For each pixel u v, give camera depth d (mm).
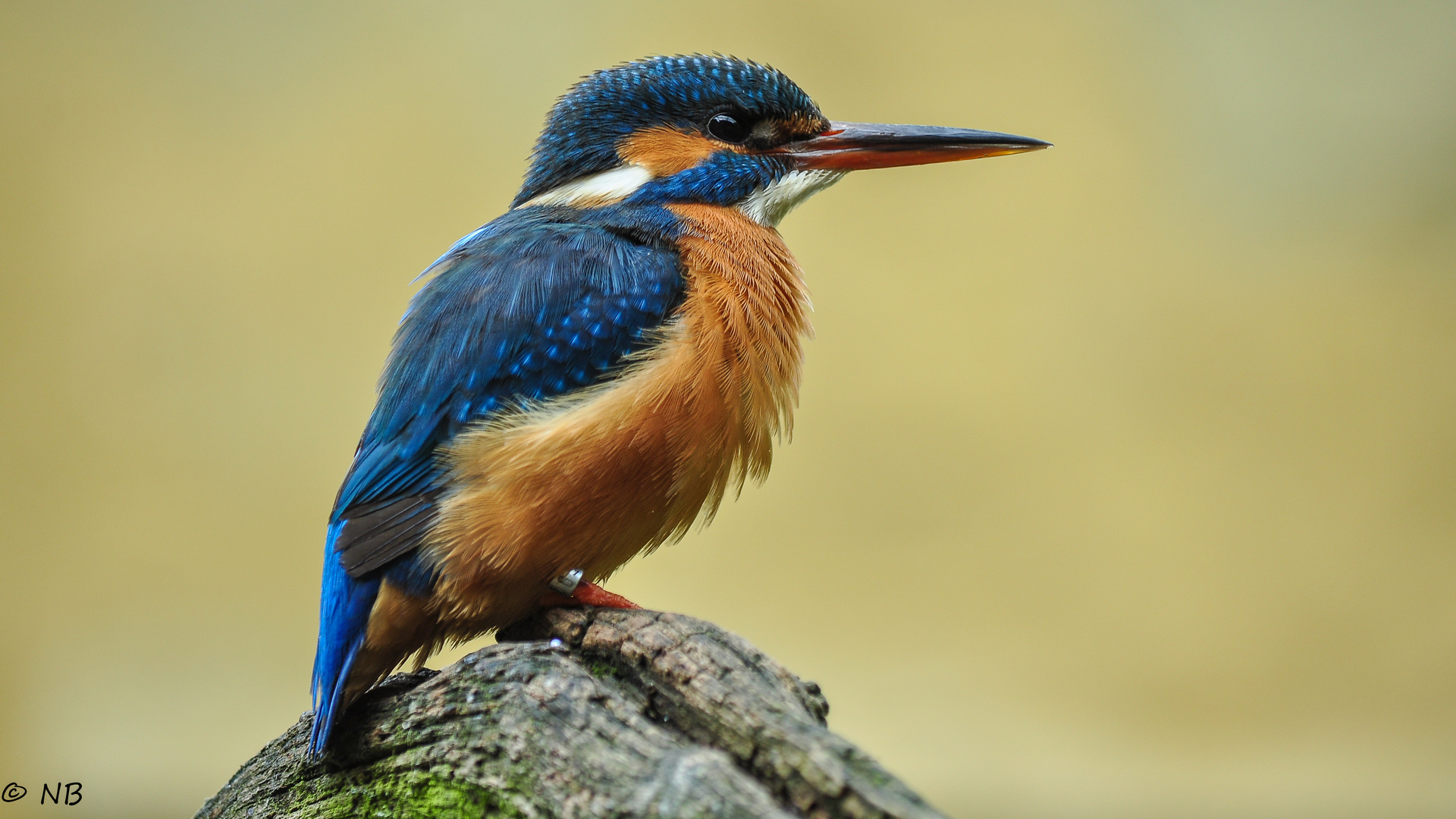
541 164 3371
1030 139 3377
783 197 3373
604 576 3340
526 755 3291
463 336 3332
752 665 3295
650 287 3334
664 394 3326
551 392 3330
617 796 3283
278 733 3551
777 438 3348
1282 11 3828
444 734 3301
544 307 3332
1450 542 3541
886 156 3375
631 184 3363
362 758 3309
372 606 3324
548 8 3848
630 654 3297
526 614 3332
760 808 3170
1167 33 3861
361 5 3803
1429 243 3686
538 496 3322
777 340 3344
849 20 3793
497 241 3350
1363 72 3812
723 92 3369
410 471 3326
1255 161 3779
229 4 3793
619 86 3367
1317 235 3729
